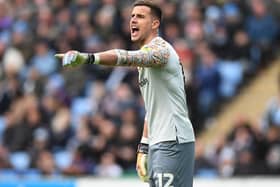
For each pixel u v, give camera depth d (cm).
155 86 2184
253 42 5375
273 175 4281
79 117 5078
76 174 4634
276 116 4628
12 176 4638
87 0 5888
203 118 5047
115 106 4928
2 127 5412
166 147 2183
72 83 5325
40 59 5656
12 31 6078
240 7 5497
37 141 4962
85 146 4719
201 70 5100
